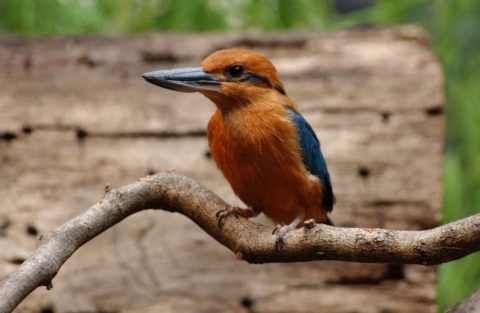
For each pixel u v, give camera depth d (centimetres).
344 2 1855
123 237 1122
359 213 1153
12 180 1159
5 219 1130
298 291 1102
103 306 1082
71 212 1139
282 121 780
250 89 775
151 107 1221
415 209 1156
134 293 1091
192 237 1123
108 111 1214
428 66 1263
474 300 595
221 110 788
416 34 1334
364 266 1110
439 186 1167
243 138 775
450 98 1398
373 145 1191
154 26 1385
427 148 1191
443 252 565
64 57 1278
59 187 1159
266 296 1098
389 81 1245
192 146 1191
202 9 1359
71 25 1360
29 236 1122
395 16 1435
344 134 1198
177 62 1273
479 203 1311
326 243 605
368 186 1166
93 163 1177
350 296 1102
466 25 1432
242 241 666
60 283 1087
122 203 655
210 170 1174
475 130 1352
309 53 1298
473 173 1330
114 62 1272
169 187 688
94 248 1112
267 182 789
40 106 1215
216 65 773
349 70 1260
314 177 813
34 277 568
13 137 1193
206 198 689
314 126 1205
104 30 1376
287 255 634
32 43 1306
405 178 1171
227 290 1099
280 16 1381
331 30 1355
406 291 1105
